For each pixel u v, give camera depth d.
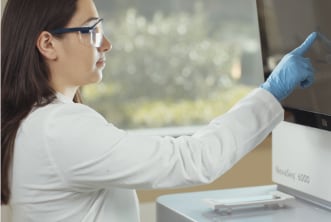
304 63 1.55
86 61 1.54
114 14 2.57
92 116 1.48
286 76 1.54
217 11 2.67
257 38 2.71
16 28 1.52
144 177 1.43
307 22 1.60
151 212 2.42
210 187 2.49
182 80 2.66
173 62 2.65
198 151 1.46
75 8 1.52
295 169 1.81
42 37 1.51
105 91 2.59
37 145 1.46
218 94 2.70
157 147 1.44
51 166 1.45
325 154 1.68
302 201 1.78
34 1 1.52
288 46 1.71
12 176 1.53
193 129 2.66
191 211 1.70
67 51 1.53
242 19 2.70
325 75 1.56
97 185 1.46
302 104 1.70
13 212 1.59
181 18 2.64
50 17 1.51
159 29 2.62
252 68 2.72
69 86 1.58
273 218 1.62
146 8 2.60
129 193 1.63
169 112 2.66
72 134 1.43
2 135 1.52
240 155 1.50
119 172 1.42
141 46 2.61
